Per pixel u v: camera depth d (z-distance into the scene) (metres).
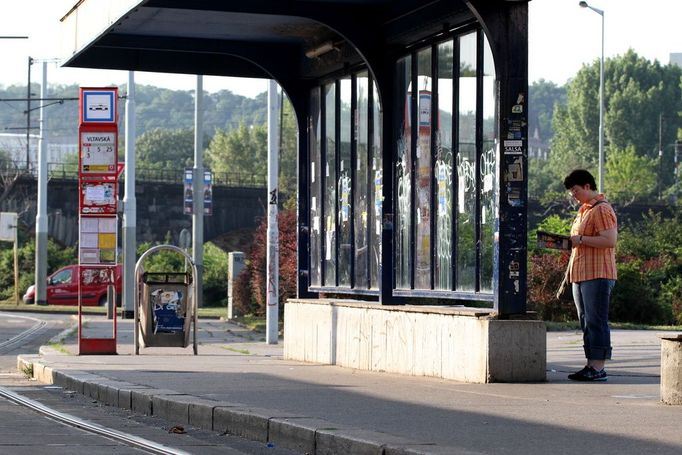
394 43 22.11
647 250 55.81
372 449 11.91
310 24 24.48
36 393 20.98
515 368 18.11
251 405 15.65
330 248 26.20
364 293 24.00
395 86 22.56
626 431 12.58
